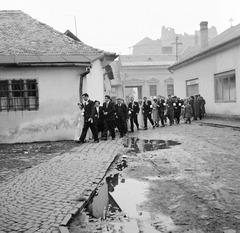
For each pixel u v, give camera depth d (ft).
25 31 52.60
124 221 15.03
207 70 77.41
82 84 44.55
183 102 76.43
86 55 46.42
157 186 20.57
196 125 60.49
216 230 13.51
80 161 28.40
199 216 15.14
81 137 41.19
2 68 43.01
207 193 18.51
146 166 26.55
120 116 47.47
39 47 47.73
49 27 54.54
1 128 43.34
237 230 13.42
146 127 59.52
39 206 16.67
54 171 24.80
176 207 16.52
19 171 25.75
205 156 29.50
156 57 170.40
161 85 158.20
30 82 43.80
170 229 13.87
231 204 16.53
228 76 68.08
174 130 53.93
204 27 97.45
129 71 157.07
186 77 92.48
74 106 44.45
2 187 20.70
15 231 13.51
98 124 45.39
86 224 14.80
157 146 36.96
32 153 34.81
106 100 44.62
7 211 16.05
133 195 18.94
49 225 14.12
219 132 46.93
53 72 44.04
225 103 69.10
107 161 28.02
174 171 24.35
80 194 18.63
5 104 43.42
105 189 20.39
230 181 20.84
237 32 68.69
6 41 49.11
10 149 38.42
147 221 14.92
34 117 43.86
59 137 44.34
